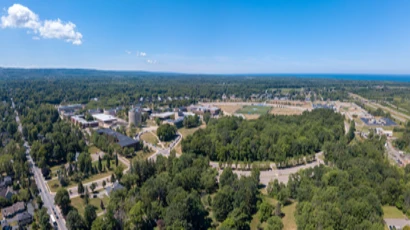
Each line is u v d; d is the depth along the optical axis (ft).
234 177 545.03
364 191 436.35
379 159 641.81
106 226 399.03
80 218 426.10
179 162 599.16
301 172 552.41
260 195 495.41
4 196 516.32
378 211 406.82
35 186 552.00
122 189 504.84
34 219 460.96
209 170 592.19
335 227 349.00
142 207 426.51
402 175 538.88
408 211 430.61
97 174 654.12
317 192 439.63
